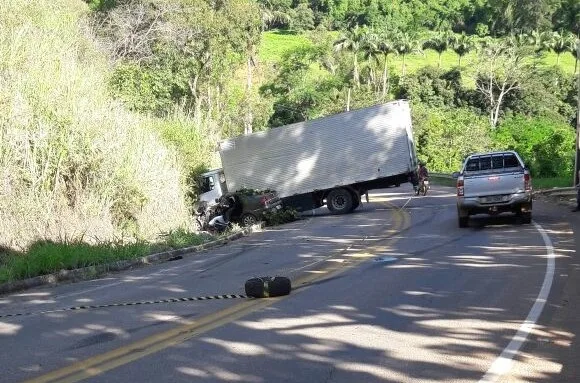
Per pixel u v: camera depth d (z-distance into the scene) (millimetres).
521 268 13391
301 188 32062
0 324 10836
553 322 9281
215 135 38812
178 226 24828
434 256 15617
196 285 13945
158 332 9484
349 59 88062
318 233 23344
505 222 21922
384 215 28656
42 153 21500
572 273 12625
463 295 11188
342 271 14211
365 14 120750
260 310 10664
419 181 39562
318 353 8141
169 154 29031
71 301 13031
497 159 21719
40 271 16516
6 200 19875
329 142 31906
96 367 7828
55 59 25438
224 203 29156
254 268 15875
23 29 25078
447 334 8836
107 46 44125
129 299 12711
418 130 68188
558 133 54438
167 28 46438
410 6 120938
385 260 15430
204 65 48469
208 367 7715
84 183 22938
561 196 31766
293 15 124062
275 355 8117
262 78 84375
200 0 47500
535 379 7070
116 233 22422
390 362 7711
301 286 12695
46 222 20250
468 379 7086
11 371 7840
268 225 29516
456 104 84750
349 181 31703
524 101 82500
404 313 10055
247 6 49875
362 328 9266
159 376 7422
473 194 20688
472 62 88938
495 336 8688
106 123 24031
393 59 111562
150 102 41500
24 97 21859
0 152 20516
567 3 95000
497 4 107750
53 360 8266
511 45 86188
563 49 89500
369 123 31625
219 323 9859
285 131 32188
